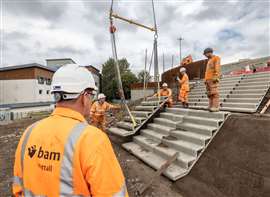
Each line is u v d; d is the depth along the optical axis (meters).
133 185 4.04
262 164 3.29
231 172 3.52
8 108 23.86
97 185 0.93
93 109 7.09
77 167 0.95
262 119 4.43
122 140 7.36
